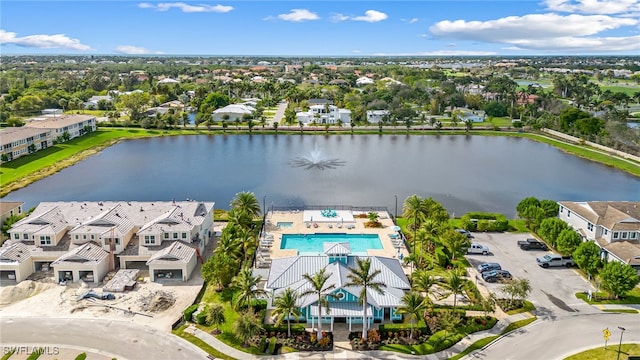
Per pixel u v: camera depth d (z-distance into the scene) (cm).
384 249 9488
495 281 8219
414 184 14838
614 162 18212
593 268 8094
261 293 7038
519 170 16950
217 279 7706
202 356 6150
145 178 15425
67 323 6875
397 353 6241
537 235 10338
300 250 9538
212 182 14950
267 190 14100
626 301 7525
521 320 6988
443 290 7788
